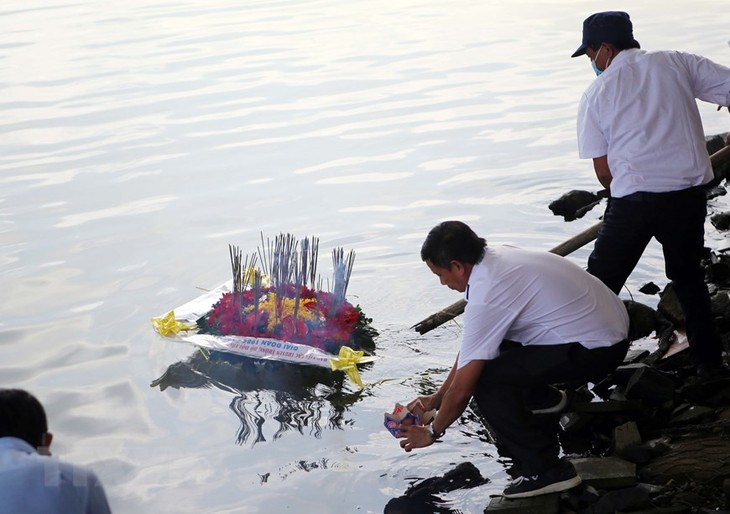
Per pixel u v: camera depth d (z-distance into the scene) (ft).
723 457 13.98
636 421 15.26
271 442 15.65
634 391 15.72
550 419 15.35
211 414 16.56
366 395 16.99
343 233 24.22
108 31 51.62
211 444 15.64
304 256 19.51
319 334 18.49
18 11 58.65
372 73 40.98
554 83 38.01
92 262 23.06
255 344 18.56
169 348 18.85
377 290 20.99
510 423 13.79
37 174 29.81
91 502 9.09
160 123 34.91
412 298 20.58
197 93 38.78
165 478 14.76
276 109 36.22
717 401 15.48
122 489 14.49
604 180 16.14
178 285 21.67
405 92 37.86
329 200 26.68
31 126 34.96
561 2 55.11
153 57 45.24
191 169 29.84
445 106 35.65
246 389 17.37
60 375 17.94
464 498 13.89
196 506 14.02
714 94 15.81
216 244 23.90
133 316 20.24
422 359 18.13
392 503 13.87
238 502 14.07
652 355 17.24
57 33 51.42
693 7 50.75
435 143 31.42
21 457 9.07
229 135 33.22
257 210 26.16
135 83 40.63
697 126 15.52
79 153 31.78
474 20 51.26
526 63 41.39
